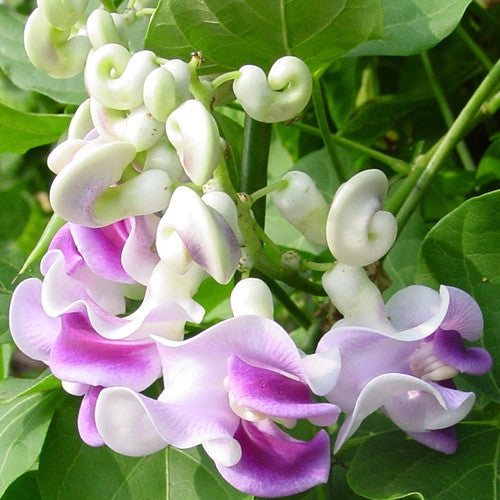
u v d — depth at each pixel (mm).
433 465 287
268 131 339
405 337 260
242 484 250
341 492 318
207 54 306
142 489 297
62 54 282
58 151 265
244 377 246
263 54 308
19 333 283
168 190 260
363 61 462
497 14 456
